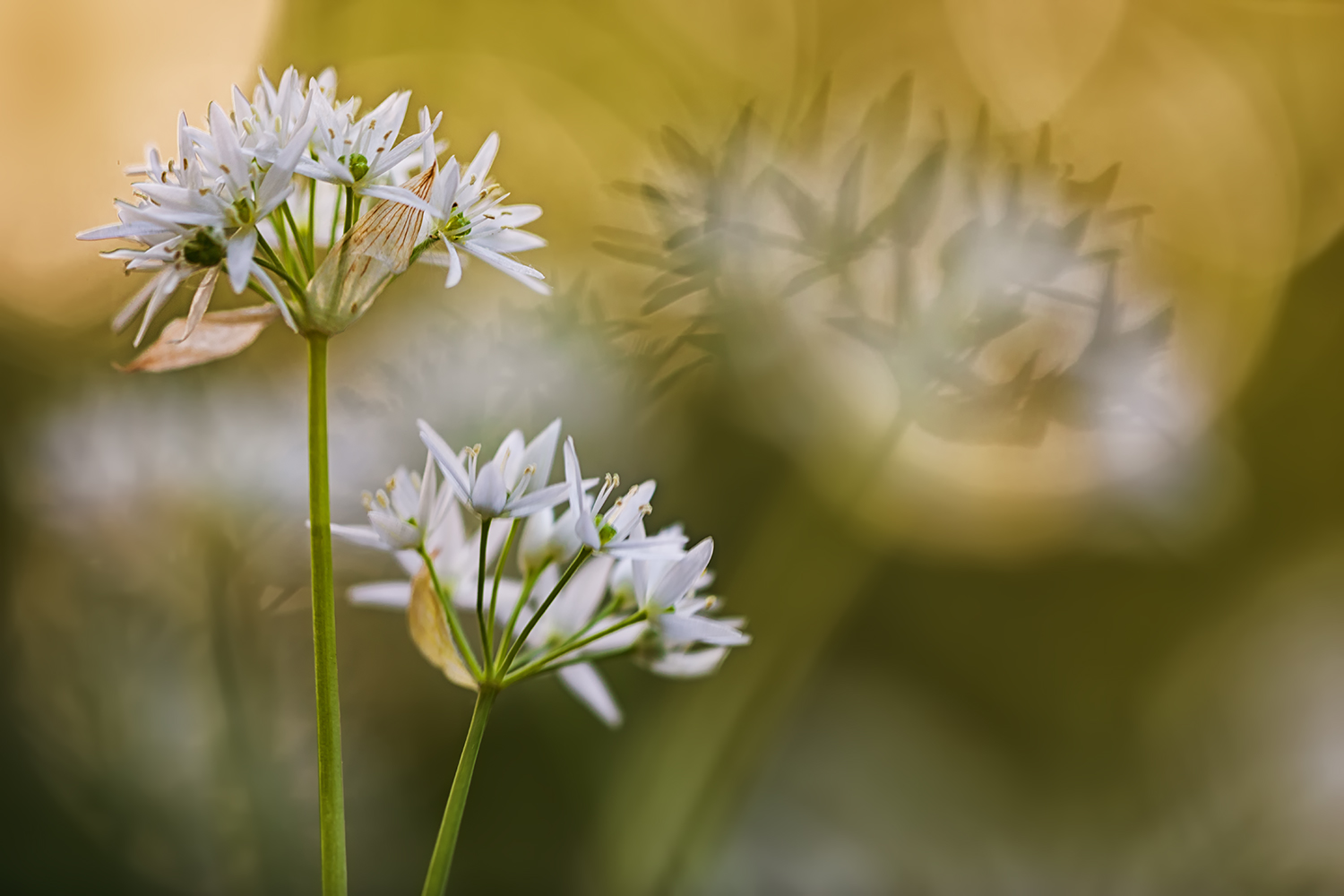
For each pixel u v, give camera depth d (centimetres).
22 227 75
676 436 66
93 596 58
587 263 61
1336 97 126
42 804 58
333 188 40
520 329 53
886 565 91
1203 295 113
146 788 58
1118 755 85
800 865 73
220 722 56
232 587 56
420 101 93
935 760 82
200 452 56
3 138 77
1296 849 71
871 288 56
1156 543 74
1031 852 75
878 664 90
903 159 58
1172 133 114
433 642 39
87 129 81
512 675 39
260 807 55
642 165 65
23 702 58
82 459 57
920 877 73
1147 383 56
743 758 62
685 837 59
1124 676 93
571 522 41
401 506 40
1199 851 72
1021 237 55
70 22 82
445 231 39
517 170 76
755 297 57
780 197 56
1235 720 88
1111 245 58
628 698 62
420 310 55
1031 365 55
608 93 103
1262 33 124
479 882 60
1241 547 107
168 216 38
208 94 89
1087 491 68
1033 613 93
